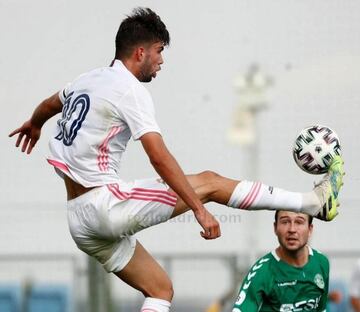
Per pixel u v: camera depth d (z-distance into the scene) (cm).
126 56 1758
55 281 3588
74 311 3553
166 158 1650
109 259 1808
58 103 1931
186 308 3506
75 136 1703
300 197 1739
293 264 2220
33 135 2052
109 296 3538
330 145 1827
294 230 2192
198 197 1664
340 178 1786
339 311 3491
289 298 2217
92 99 1700
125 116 1680
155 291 1838
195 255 3531
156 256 3534
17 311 3584
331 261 3541
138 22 1759
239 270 3525
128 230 1716
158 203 1703
